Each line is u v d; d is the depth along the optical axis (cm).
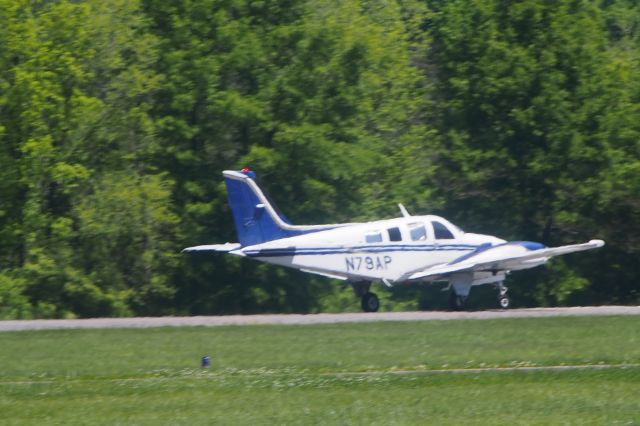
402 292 17288
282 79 15462
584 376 6481
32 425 5125
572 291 16825
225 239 15500
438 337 8588
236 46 15075
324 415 5294
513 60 16362
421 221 11694
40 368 6988
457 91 16912
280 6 15725
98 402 5697
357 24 16675
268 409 5472
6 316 14112
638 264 17250
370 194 16225
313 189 15112
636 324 9494
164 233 15438
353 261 11300
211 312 15700
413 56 18312
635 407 5475
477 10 16925
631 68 17325
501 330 9069
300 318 10512
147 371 6844
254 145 15400
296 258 11131
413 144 17050
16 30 14150
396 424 5078
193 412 5406
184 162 15200
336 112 15888
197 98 15212
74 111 14362
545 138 16362
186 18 15200
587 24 16688
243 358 7425
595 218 16788
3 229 14600
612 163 16200
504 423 5084
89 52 14775
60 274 14738
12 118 14362
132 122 15312
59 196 15112
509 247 11906
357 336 8688
